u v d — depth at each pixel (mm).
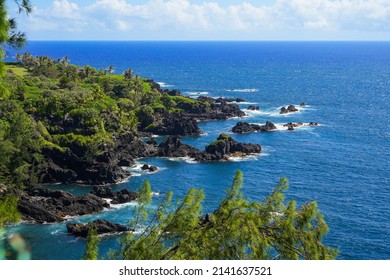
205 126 168125
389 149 134625
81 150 112938
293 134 153500
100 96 153000
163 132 154500
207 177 107812
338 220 81188
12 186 87438
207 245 18500
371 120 179875
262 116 187375
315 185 101562
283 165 117500
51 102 131500
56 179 103875
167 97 183875
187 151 128250
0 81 22844
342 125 169250
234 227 18188
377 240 73125
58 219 78875
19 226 75500
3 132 98125
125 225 74438
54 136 116312
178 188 99812
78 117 127375
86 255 21359
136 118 156625
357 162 120500
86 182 103500
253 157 124812
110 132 133875
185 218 19969
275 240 18469
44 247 69438
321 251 18375
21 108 120188
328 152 130750
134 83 189875
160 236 20094
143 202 22609
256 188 99688
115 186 102000
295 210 19203
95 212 83688
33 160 103938
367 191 97625
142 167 114000
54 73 199250
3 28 20016
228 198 19828
